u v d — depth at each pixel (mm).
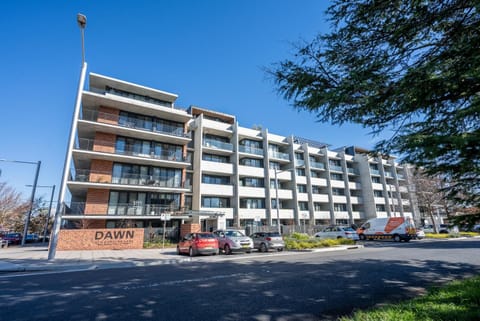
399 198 47281
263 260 11891
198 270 9375
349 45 4574
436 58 3707
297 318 4422
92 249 17797
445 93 3820
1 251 17594
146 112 25391
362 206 45250
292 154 37906
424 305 4352
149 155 25312
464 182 3793
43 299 5828
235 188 31062
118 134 24141
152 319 4504
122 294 6133
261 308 4961
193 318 4508
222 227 26219
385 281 6988
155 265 11242
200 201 28078
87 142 24422
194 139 31312
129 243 18859
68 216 19969
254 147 35812
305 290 6203
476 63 3332
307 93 4918
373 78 4273
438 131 3869
